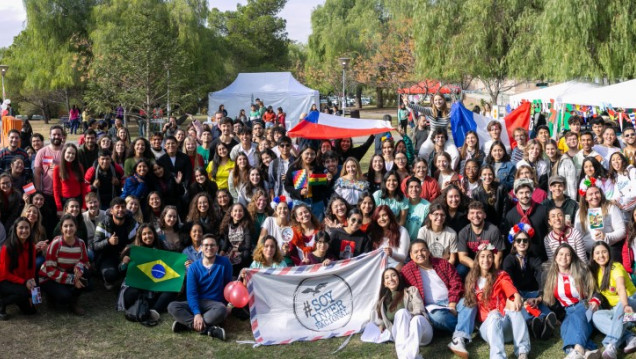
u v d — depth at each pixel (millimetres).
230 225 8922
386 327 7406
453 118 12844
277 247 8227
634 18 19641
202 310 7766
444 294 7496
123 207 8719
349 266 7949
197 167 11352
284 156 10727
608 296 7238
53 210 10102
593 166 9164
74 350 7223
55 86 41375
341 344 7441
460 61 26391
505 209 8789
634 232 7742
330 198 9586
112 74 32594
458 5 27031
